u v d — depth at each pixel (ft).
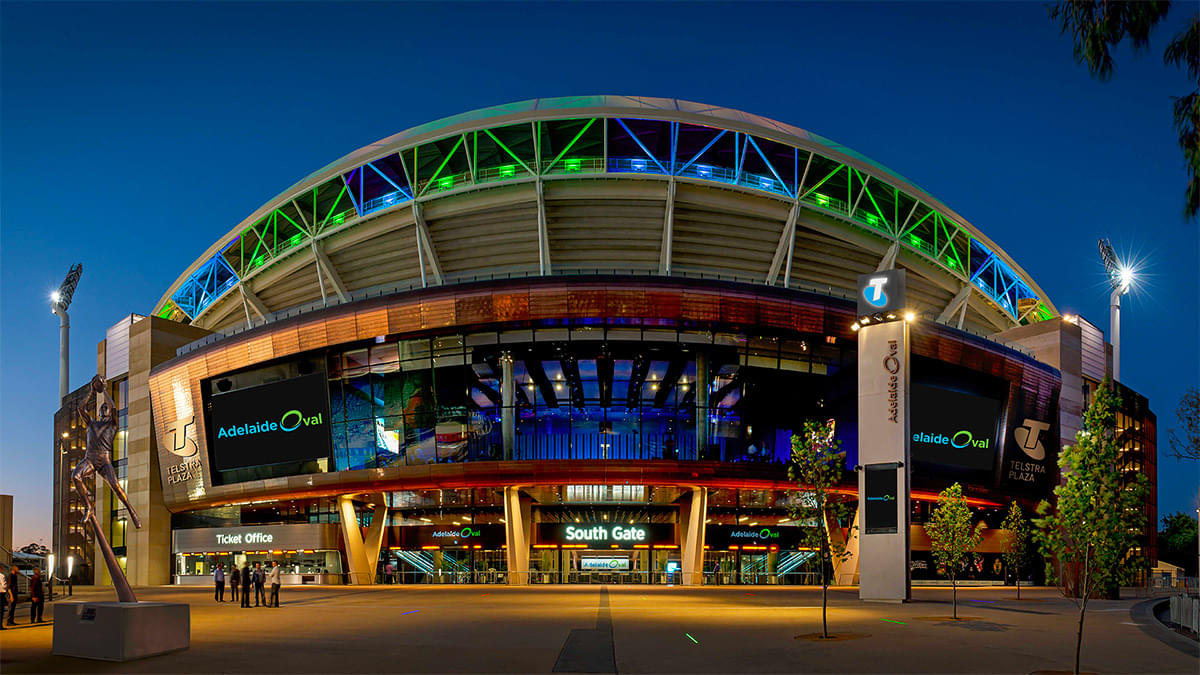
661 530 183.11
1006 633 78.95
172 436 204.85
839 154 197.77
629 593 141.90
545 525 183.42
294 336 180.65
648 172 190.80
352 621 89.56
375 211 202.39
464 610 104.06
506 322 168.25
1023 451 206.39
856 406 178.50
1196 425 81.71
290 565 201.05
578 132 198.90
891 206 217.77
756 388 172.86
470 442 172.65
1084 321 233.14
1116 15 42.70
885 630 80.79
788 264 195.11
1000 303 238.89
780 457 174.50
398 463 177.27
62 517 268.82
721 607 108.47
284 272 222.28
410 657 61.87
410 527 190.90
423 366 174.40
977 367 193.06
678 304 164.96
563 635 75.46
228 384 194.49
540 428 171.22
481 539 186.09
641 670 56.18
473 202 196.54
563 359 170.09
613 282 164.04
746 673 55.06
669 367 170.40
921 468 189.16
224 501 200.54
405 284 206.80
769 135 193.77
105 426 73.26
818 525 86.38
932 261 216.95
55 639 64.59
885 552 123.75
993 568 208.85
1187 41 42.11
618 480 167.53
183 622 66.18
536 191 192.24
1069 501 56.75
